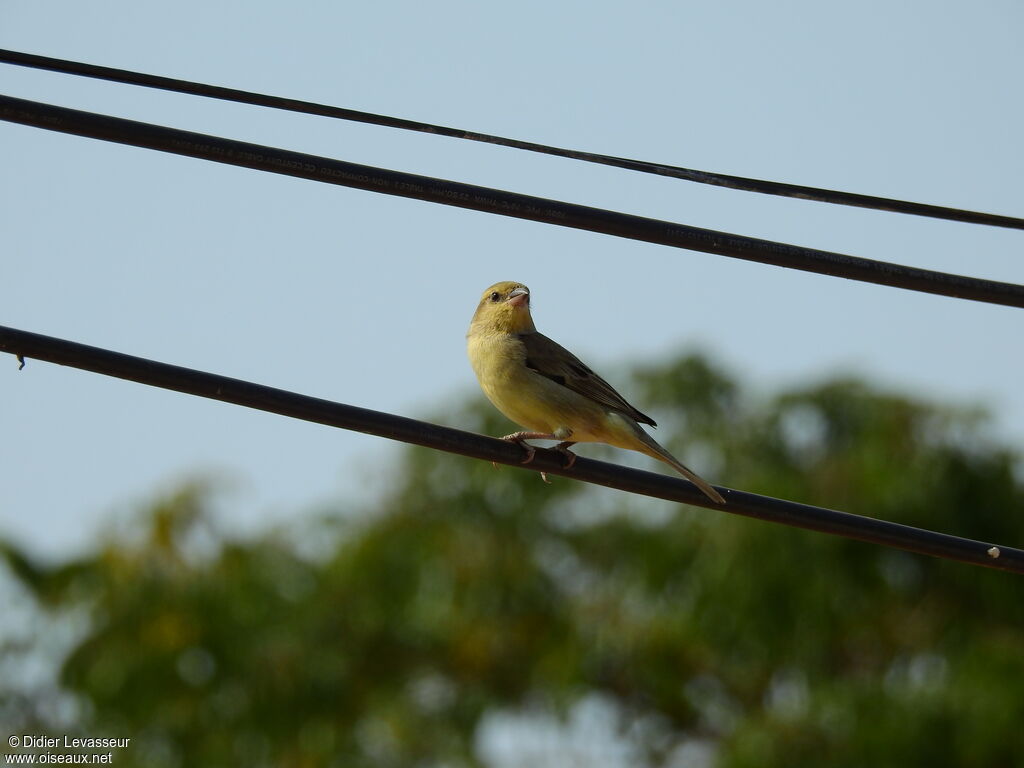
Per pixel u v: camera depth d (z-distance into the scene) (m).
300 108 8.09
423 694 19.48
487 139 8.25
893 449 18.86
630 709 19.80
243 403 8.22
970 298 8.46
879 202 8.35
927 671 18.27
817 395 19.61
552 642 19.12
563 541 19.92
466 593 19.17
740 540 18.19
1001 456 19.02
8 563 18.38
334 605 18.98
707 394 20.09
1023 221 8.38
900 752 16.67
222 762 17.91
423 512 19.81
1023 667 17.17
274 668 18.42
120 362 8.04
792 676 18.72
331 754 18.33
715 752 18.94
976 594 18.47
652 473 8.88
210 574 18.48
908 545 8.70
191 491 18.78
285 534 19.59
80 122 7.79
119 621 18.03
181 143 7.87
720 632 18.20
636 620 19.03
